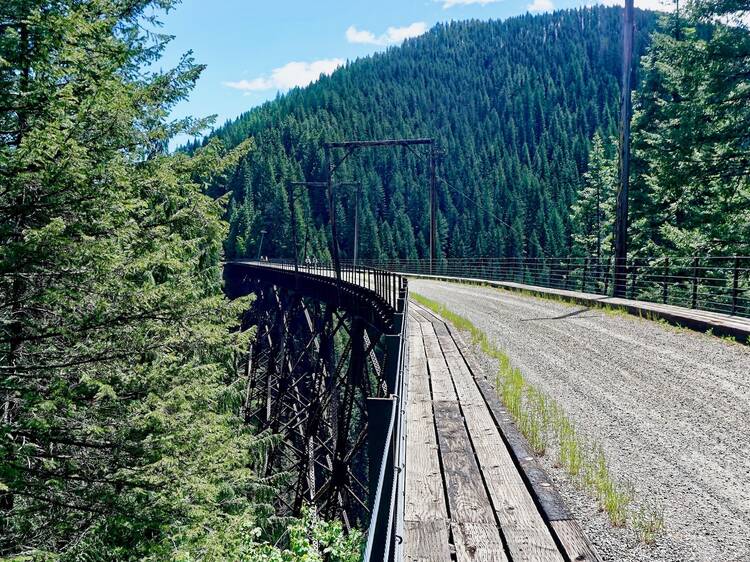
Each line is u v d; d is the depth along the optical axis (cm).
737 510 400
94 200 509
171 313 573
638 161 2564
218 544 582
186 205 734
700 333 1105
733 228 1777
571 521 369
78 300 515
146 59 772
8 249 456
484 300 2011
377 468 368
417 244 11931
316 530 709
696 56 1719
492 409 630
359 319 2047
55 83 500
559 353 982
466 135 17588
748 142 1744
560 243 9650
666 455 510
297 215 10081
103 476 555
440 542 337
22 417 518
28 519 521
